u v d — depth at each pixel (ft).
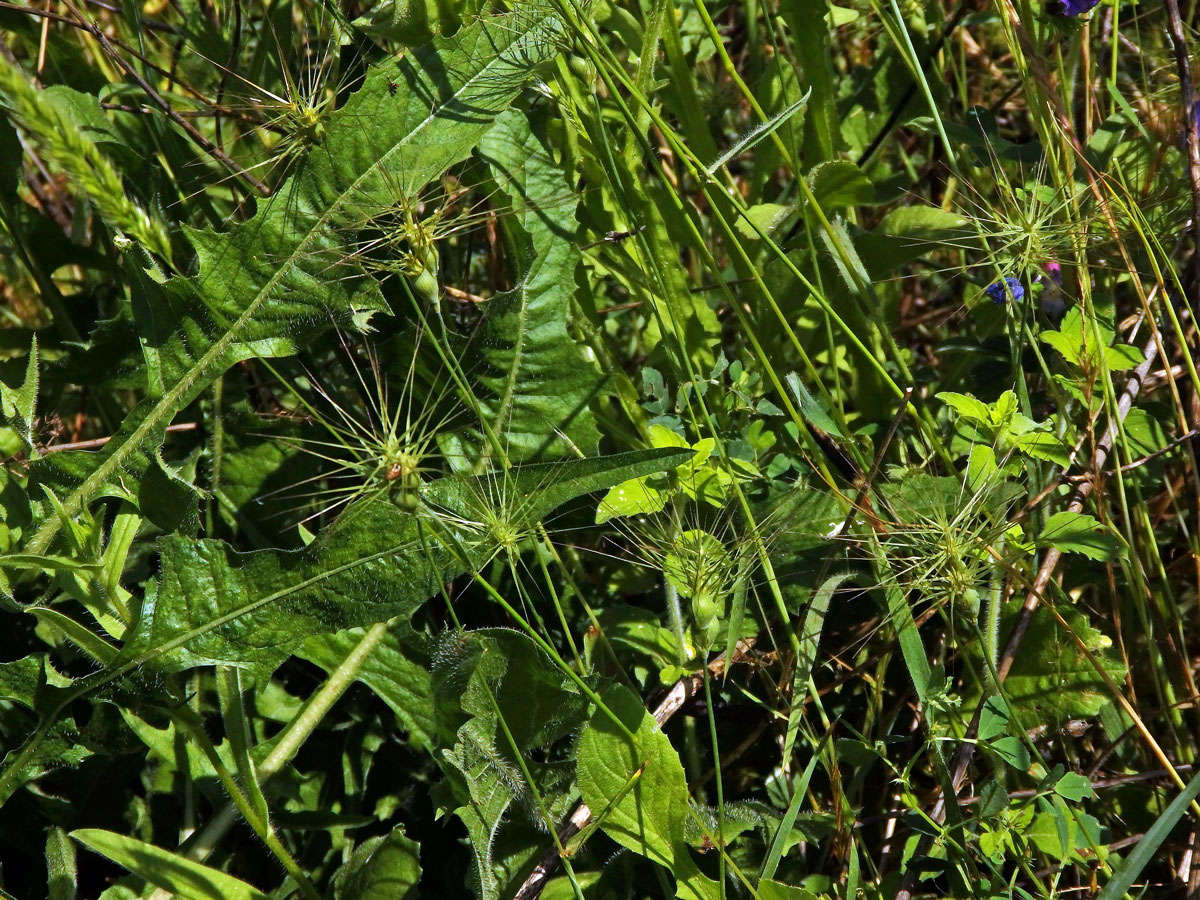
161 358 1.82
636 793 1.74
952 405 1.80
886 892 1.77
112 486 1.80
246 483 1.93
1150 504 2.04
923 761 1.91
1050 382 1.90
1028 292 1.94
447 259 2.16
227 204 2.08
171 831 1.85
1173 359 2.06
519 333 1.89
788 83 2.08
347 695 1.90
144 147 2.05
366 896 1.78
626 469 1.77
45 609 1.71
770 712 1.88
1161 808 1.87
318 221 1.84
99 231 2.08
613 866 1.80
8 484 1.80
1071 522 1.79
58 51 2.13
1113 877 1.67
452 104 1.86
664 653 1.87
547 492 1.78
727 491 1.89
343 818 1.84
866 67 2.26
